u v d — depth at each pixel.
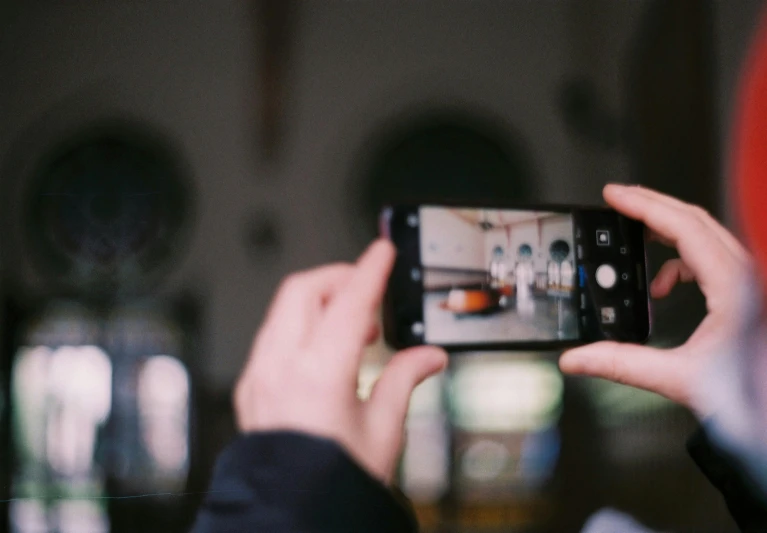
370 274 0.52
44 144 6.77
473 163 6.93
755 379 0.65
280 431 0.46
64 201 6.80
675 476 4.40
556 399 5.38
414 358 0.60
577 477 5.08
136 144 6.85
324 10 6.98
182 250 6.82
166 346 6.61
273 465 0.45
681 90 5.11
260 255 6.87
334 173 6.92
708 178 4.53
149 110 6.87
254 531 0.43
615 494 4.70
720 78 4.48
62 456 5.76
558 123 6.82
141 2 6.91
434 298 0.84
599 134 6.72
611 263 0.91
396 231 0.84
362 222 6.88
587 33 6.80
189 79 6.93
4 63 6.75
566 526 5.00
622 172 6.58
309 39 6.96
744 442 0.62
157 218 6.86
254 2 6.93
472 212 0.87
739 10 4.32
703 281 0.73
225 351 6.70
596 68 6.76
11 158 6.73
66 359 6.31
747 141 4.18
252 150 6.95
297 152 6.94
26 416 5.97
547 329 0.88
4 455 5.70
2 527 4.71
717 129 4.47
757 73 4.14
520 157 6.82
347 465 0.45
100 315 6.59
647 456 4.67
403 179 6.91
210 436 6.27
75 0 6.83
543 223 0.90
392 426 0.55
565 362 0.74
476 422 5.36
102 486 5.59
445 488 5.20
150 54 6.90
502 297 0.86
